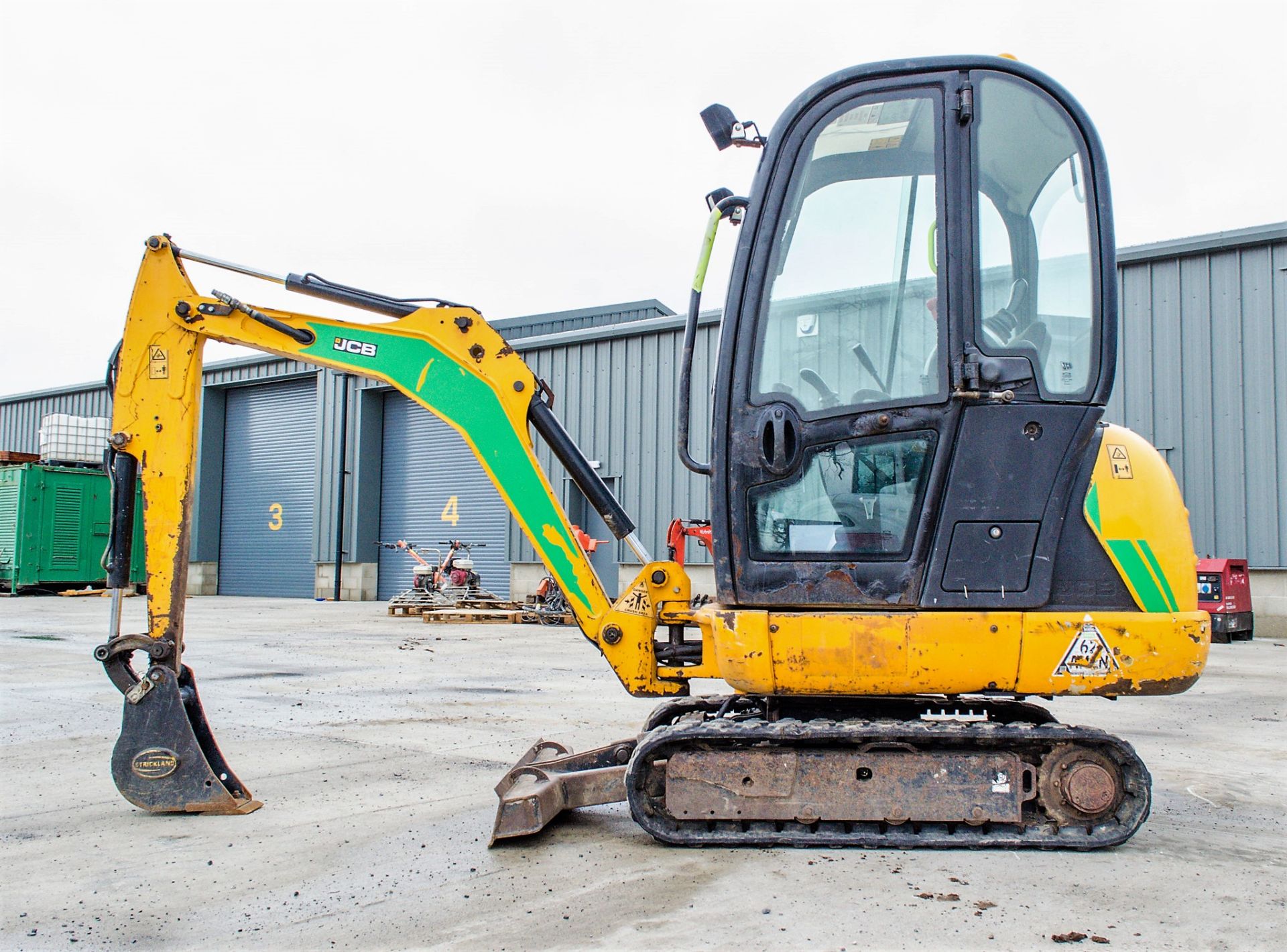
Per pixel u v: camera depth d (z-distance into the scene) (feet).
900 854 11.63
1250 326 44.19
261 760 17.38
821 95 12.41
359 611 62.28
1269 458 43.45
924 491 11.91
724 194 13.30
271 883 10.84
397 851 11.98
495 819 12.40
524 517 14.49
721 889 10.45
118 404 14.32
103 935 9.38
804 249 12.41
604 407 63.05
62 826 13.17
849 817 11.74
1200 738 20.04
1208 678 29.68
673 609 14.43
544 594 51.67
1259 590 43.42
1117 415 46.80
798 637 11.71
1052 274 12.11
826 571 11.98
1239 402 44.24
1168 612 11.75
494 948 8.95
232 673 29.45
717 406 12.49
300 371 81.82
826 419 12.12
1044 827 11.79
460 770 16.52
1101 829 11.70
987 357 11.87
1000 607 11.70
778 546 12.19
